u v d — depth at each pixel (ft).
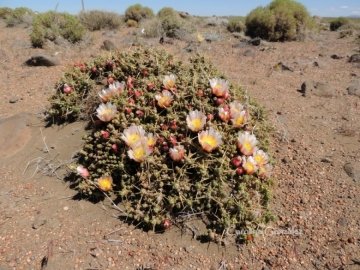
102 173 2.28
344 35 9.23
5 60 5.74
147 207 2.13
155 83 2.54
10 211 2.25
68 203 2.28
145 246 2.03
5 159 2.69
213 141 2.13
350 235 2.13
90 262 1.94
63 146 2.66
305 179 2.54
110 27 9.48
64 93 2.83
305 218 2.25
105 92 2.51
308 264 1.98
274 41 8.53
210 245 2.04
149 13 12.15
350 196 2.39
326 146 2.92
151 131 2.30
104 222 2.15
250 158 2.13
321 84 4.18
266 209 2.19
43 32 6.67
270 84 4.48
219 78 2.61
